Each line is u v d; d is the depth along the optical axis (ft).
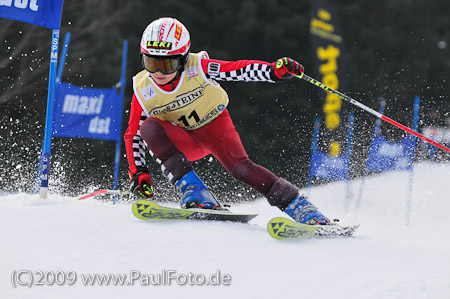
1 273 29.91
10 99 168.96
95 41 185.57
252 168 43.60
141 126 44.16
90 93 72.28
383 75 229.86
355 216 76.64
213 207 42.60
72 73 177.68
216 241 35.81
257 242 36.29
